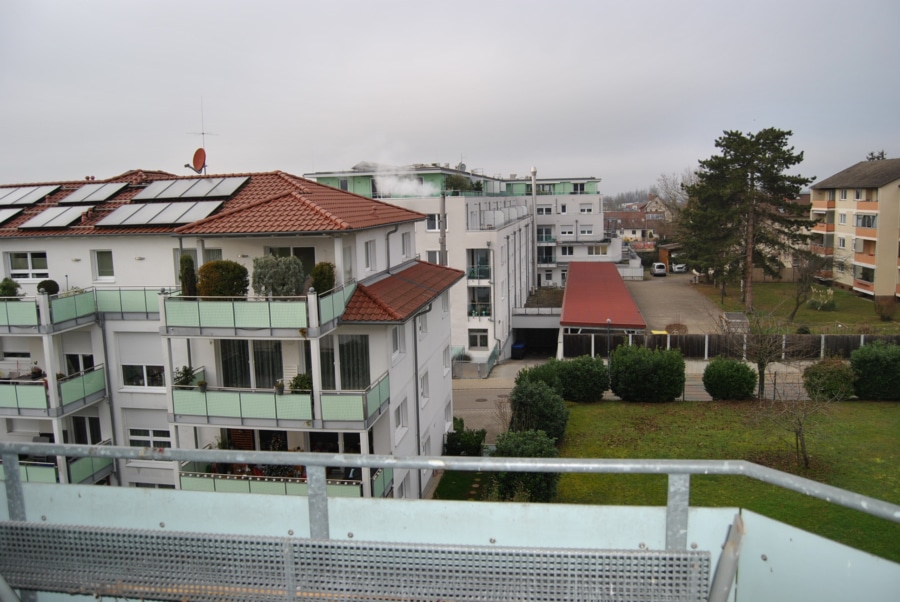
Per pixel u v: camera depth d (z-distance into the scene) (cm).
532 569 379
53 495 434
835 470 2073
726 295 5981
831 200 6222
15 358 2116
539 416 2355
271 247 1862
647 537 379
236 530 413
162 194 2172
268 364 1853
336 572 395
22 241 2073
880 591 328
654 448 2364
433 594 386
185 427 1928
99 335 2014
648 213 12781
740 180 4881
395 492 1855
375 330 1783
